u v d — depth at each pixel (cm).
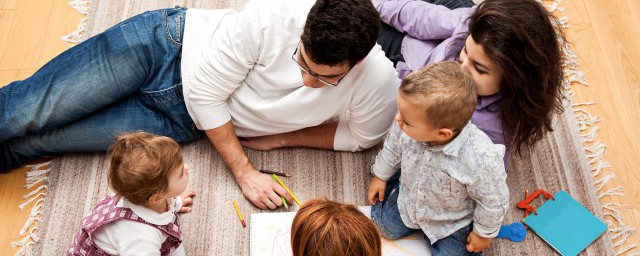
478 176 115
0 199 147
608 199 155
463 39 131
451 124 108
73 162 153
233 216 148
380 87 131
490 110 127
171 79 140
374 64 128
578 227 148
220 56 130
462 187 121
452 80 107
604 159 161
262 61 128
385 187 145
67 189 149
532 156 160
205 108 137
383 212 144
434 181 122
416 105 106
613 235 149
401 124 114
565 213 150
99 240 118
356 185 155
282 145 157
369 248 98
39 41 170
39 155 150
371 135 146
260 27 123
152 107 148
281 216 146
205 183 152
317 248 97
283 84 131
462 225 132
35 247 141
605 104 169
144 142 112
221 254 142
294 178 154
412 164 124
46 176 150
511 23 111
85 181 150
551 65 116
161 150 111
